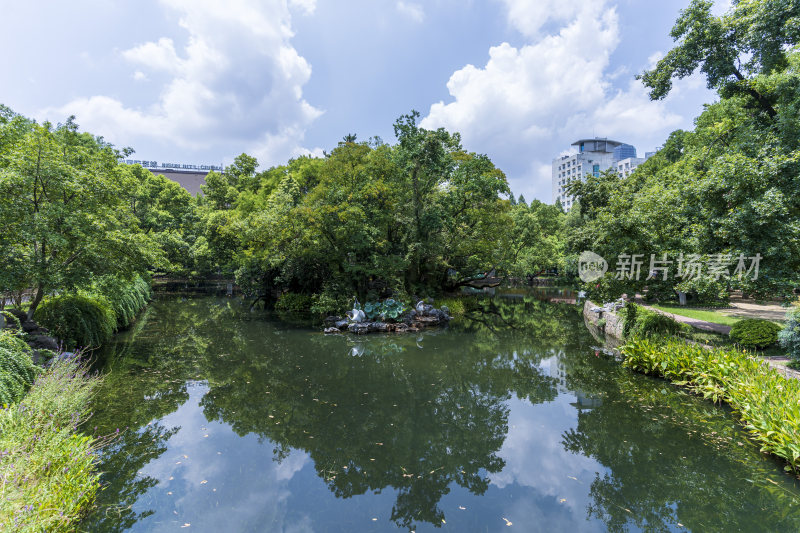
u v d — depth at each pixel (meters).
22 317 9.94
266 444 6.80
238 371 11.34
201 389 9.66
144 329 17.16
